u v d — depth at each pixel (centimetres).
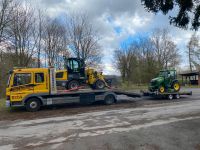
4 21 2669
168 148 667
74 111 1401
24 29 3078
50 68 1474
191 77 4850
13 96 1391
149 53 5584
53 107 1578
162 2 596
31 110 1426
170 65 5603
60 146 718
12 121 1152
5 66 2702
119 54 6050
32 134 880
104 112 1331
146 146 688
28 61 3097
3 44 2689
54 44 3725
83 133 867
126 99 1931
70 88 1634
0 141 797
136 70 5378
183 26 636
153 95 1939
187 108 1385
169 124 966
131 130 885
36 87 1437
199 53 6094
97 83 1692
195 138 756
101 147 691
